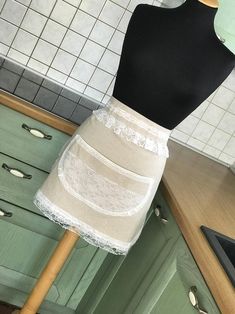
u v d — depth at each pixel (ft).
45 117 5.22
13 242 5.86
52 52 6.55
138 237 4.86
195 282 3.54
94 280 6.00
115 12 6.41
